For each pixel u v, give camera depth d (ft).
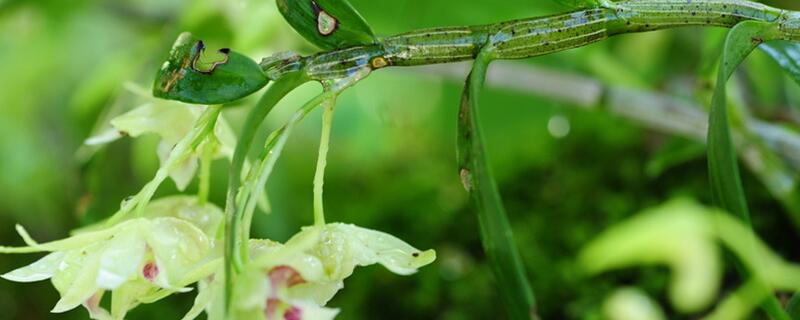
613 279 2.17
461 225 2.56
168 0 2.32
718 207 1.31
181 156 1.35
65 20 2.51
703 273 1.42
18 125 3.04
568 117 2.50
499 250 1.27
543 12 1.94
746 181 2.23
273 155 1.31
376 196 2.70
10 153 3.07
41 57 2.83
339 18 1.34
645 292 2.09
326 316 1.30
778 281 1.45
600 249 1.47
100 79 2.18
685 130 1.88
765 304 1.32
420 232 2.58
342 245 1.32
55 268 1.36
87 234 1.34
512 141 2.56
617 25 1.35
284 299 1.29
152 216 1.45
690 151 1.90
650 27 1.36
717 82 1.32
